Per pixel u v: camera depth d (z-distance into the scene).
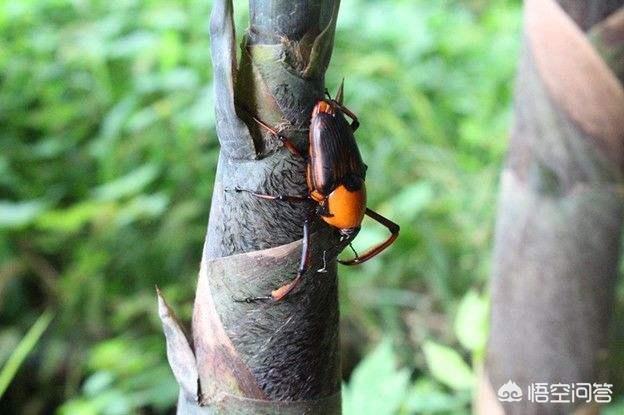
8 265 0.91
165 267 0.94
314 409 0.37
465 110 1.15
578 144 0.43
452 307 0.90
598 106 0.42
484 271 0.92
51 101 1.04
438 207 0.98
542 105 0.43
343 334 0.91
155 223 0.95
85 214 0.89
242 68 0.35
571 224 0.43
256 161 0.36
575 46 0.42
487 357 0.47
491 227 0.94
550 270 0.44
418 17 1.31
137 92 0.99
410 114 1.14
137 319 0.93
